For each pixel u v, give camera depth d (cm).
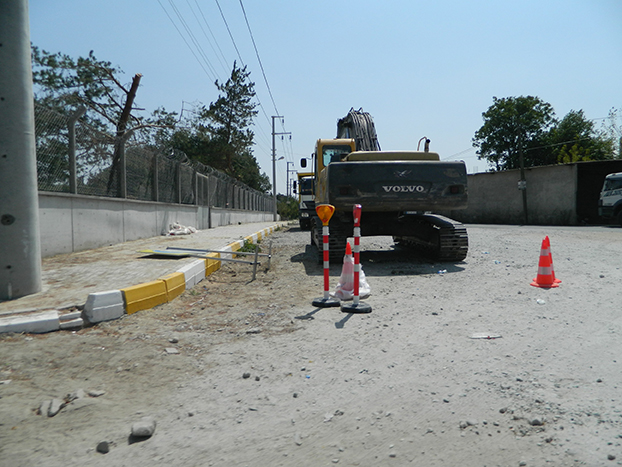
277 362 368
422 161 825
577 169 2786
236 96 4353
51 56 2041
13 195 496
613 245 1109
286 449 238
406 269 837
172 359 376
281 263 989
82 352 382
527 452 224
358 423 263
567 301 532
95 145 1044
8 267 495
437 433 247
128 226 1230
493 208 3591
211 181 2294
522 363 342
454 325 454
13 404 287
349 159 881
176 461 229
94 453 237
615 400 273
